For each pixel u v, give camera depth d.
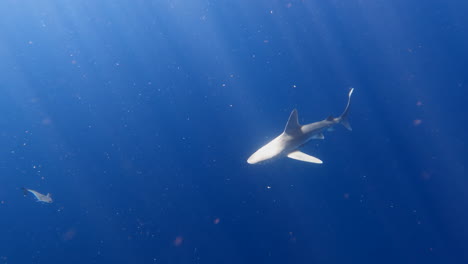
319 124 10.26
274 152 8.88
